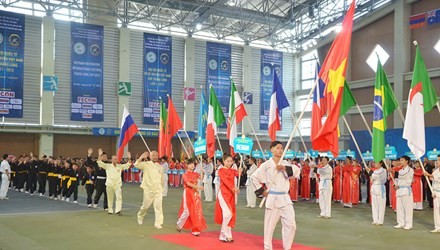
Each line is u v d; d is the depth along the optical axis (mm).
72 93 32406
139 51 34938
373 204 12641
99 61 33312
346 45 8516
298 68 40750
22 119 31188
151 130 34250
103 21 34250
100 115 33219
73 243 9195
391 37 31984
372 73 33375
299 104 40531
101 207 15797
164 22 35688
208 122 14609
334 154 8391
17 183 22984
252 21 37375
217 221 9594
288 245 7867
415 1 30125
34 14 32312
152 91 35094
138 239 9656
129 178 32375
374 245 9336
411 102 11008
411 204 11828
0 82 30328
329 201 14055
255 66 39219
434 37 29234
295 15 38031
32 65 31578
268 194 7934
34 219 12703
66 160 18594
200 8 34969
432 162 19000
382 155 11461
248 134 38188
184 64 36625
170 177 28562
